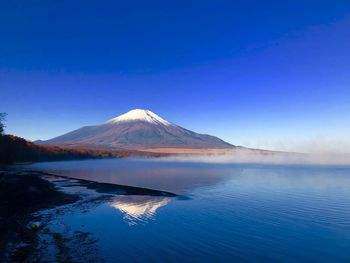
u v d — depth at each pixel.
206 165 147.88
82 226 26.55
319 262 18.81
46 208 34.34
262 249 20.91
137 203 38.03
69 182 62.84
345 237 23.55
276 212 32.34
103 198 42.06
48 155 177.75
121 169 111.19
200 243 22.06
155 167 126.94
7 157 120.00
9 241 22.03
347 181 65.75
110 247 21.14
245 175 83.62
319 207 35.06
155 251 20.48
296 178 74.00
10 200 35.53
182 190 51.00
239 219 29.14
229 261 18.89
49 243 21.81
